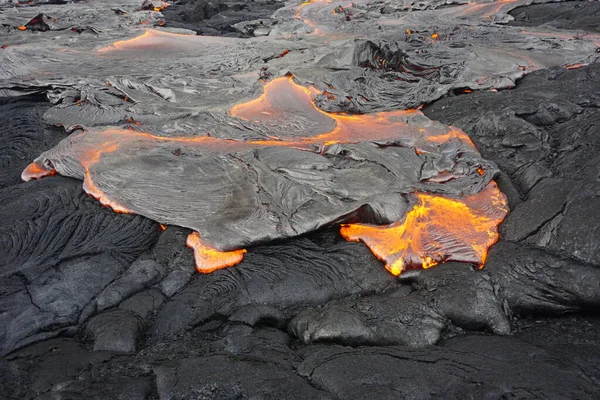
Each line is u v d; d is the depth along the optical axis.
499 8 19.06
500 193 6.56
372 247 5.86
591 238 4.93
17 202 6.54
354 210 6.13
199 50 14.41
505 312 4.86
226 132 8.40
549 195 5.84
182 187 6.74
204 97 10.26
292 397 3.49
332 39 15.21
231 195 6.51
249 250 5.91
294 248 5.90
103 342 4.48
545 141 7.38
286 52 13.84
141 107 9.78
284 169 6.76
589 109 8.43
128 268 5.62
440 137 8.16
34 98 11.48
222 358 4.05
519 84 10.83
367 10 21.25
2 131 9.45
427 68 11.73
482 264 5.46
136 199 6.60
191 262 5.76
